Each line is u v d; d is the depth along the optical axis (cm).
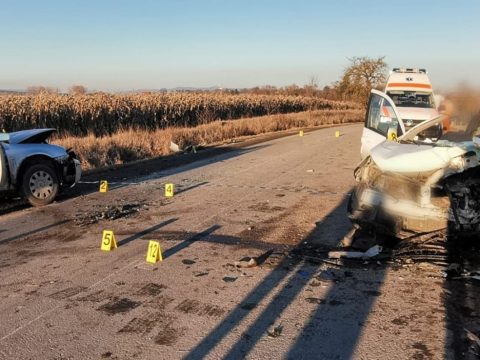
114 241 607
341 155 1572
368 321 400
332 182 1061
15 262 560
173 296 455
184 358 346
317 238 632
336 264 532
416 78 1435
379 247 558
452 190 527
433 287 466
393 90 1419
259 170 1261
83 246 616
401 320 401
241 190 980
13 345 367
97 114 2214
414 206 538
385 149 599
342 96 5956
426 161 532
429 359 340
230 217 753
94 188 1030
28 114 2002
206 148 1866
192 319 407
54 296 459
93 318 411
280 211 789
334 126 3416
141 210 813
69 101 2173
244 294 457
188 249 595
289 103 4609
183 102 2870
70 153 927
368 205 563
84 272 522
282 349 357
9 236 670
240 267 528
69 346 364
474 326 388
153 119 2583
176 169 1310
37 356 351
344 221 716
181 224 714
